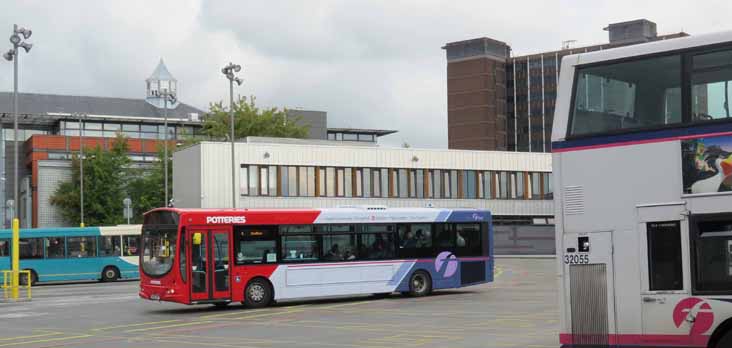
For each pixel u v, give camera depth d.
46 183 101.75
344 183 70.44
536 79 174.00
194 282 29.27
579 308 13.08
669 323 12.25
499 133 174.12
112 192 98.62
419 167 74.56
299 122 134.38
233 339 20.81
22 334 23.05
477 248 35.06
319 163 69.12
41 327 24.88
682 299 12.14
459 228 34.75
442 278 34.06
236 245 30.11
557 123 13.49
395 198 73.19
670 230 12.34
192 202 64.56
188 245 29.31
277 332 22.17
